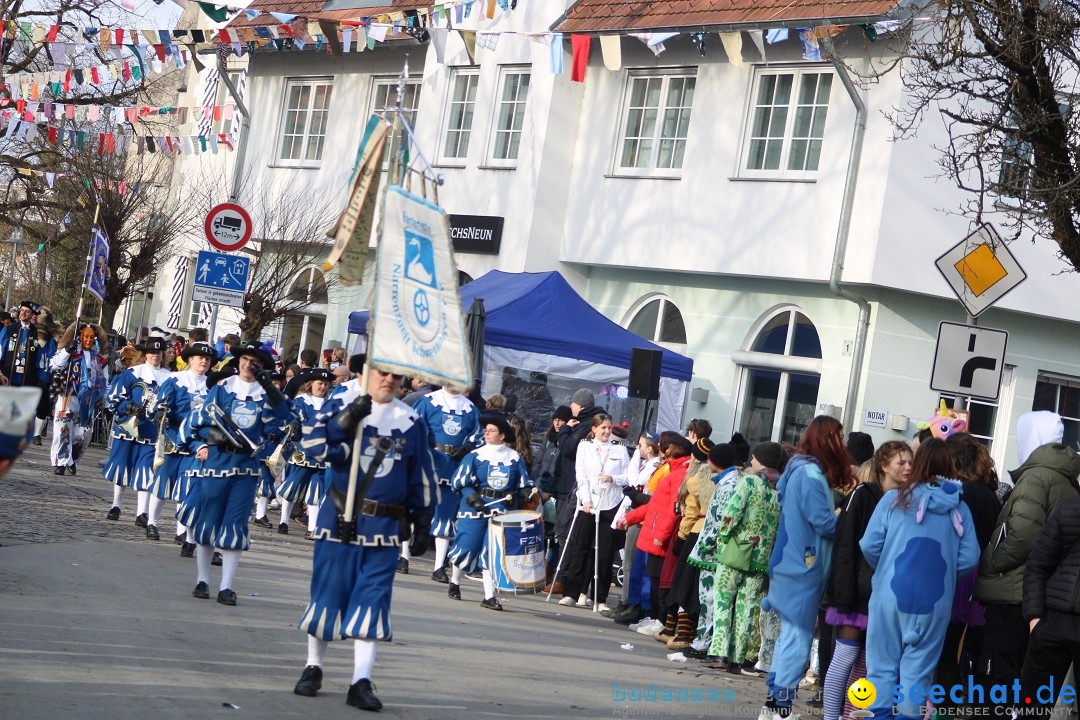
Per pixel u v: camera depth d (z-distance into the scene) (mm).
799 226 23219
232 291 20594
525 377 21188
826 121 23062
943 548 9234
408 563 17953
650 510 15086
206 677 8977
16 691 7848
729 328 24641
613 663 12367
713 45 24719
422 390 17594
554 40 21281
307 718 8164
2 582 11438
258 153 33188
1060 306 23547
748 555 12547
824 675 11641
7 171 37781
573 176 26672
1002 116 13945
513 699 9758
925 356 23172
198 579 12391
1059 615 8883
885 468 9961
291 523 21031
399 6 29656
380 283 8734
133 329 45094
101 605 11070
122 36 22359
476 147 27625
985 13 14023
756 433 24312
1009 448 23969
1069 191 13492
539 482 18141
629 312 26125
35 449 26172
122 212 33156
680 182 24984
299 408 17750
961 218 22562
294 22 22531
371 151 9133
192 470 12477
